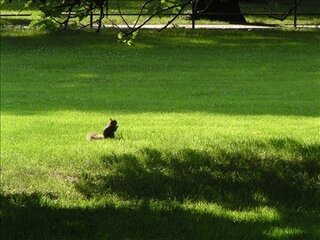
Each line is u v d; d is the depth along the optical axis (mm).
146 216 11219
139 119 21125
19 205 11961
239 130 19141
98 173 14219
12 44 36406
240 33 38719
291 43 36750
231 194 12578
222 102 24188
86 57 33719
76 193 12805
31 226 10781
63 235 10344
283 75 29797
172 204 11977
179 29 39125
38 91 26609
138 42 36688
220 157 15234
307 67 31547
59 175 14203
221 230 10469
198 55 34219
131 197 12492
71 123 20484
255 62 32656
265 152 15648
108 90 26766
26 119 21203
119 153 15812
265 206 11922
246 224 10844
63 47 35750
